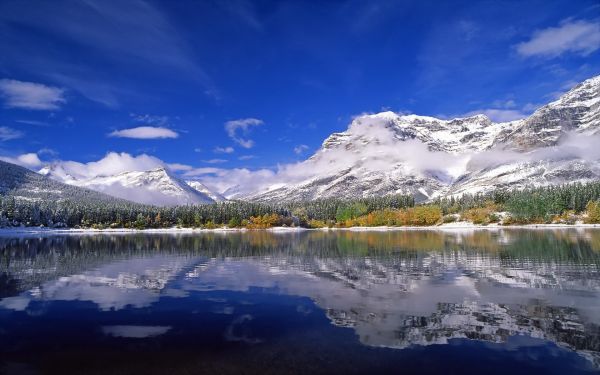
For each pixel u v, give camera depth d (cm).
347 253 8262
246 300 3750
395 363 2208
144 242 13300
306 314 3209
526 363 2197
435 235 15225
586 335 2625
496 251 7894
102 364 2241
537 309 3278
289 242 12650
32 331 2814
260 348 2458
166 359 2300
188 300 3766
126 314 3259
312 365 2192
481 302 3541
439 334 2672
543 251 7656
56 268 6203
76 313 3294
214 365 2211
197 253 8788
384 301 3631
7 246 11219
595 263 5866
